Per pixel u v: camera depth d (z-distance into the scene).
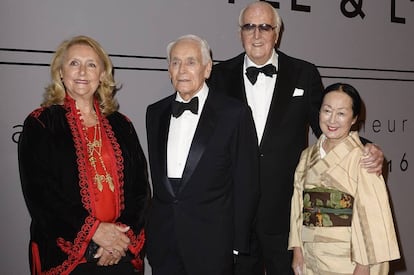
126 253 2.08
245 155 2.17
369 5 3.53
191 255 2.14
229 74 2.57
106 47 2.69
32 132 1.97
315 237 2.09
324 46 3.35
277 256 2.51
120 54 2.73
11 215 2.55
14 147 2.53
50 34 2.56
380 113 3.63
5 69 2.48
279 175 2.45
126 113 2.78
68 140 1.99
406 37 3.72
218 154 2.14
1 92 2.48
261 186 2.44
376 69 3.59
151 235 2.25
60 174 1.95
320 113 2.13
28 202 1.93
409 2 3.72
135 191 2.16
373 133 3.61
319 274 2.11
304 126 2.54
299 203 2.26
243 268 2.57
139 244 2.11
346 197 2.05
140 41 2.77
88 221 1.93
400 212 3.76
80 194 1.94
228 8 3.01
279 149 2.45
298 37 3.24
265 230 2.47
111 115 2.21
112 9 2.69
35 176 1.93
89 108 2.14
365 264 1.99
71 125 2.02
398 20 3.67
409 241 3.81
